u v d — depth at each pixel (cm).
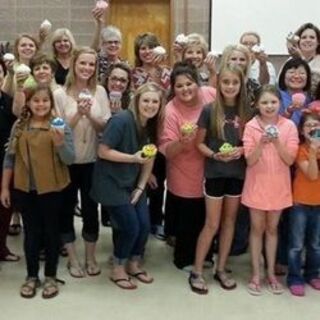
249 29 611
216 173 285
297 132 285
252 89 313
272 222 288
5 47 584
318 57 379
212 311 274
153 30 635
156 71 356
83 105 284
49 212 281
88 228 310
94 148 303
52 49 355
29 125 277
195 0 616
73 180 303
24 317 264
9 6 635
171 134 302
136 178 291
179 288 299
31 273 290
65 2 632
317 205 286
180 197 311
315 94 311
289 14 604
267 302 283
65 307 275
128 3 635
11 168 283
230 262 334
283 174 282
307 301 285
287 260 304
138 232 293
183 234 318
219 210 291
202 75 339
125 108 323
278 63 614
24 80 294
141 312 271
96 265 318
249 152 279
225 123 285
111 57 369
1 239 325
